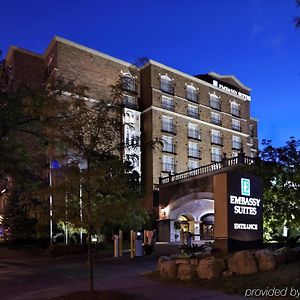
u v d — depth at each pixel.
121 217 11.02
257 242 16.80
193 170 46.34
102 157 11.13
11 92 21.84
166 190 49.00
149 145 12.83
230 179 16.36
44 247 36.78
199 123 58.94
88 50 51.47
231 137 63.31
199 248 17.08
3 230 39.56
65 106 11.06
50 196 10.73
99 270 20.28
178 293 11.55
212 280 12.73
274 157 22.52
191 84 59.25
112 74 52.84
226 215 16.09
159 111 54.38
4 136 21.44
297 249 14.63
